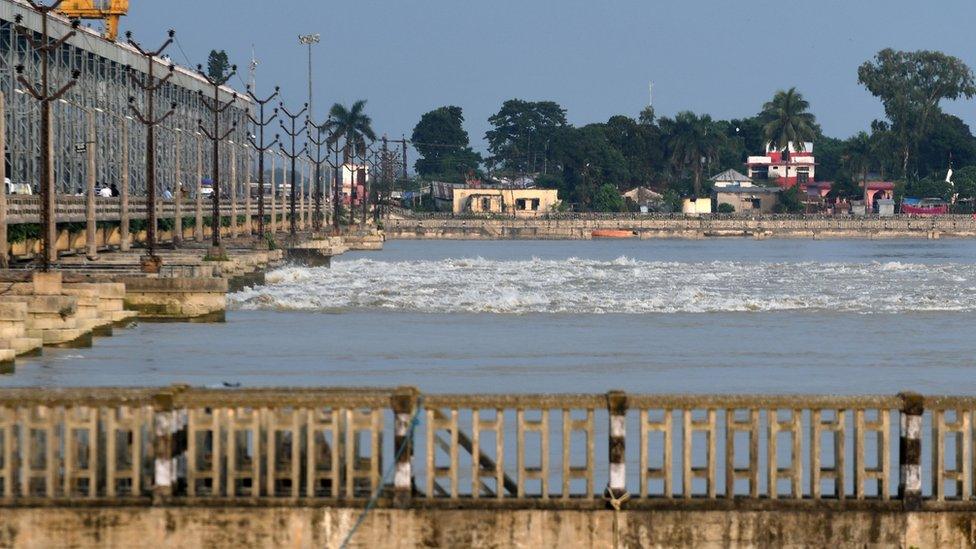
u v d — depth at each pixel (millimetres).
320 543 59594
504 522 59844
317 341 162750
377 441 60219
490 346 160750
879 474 60906
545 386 127938
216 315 183000
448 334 174000
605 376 135875
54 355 142375
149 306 181875
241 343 158875
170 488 59688
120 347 151125
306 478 62125
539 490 75188
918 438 60500
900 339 173500
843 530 60188
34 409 60562
